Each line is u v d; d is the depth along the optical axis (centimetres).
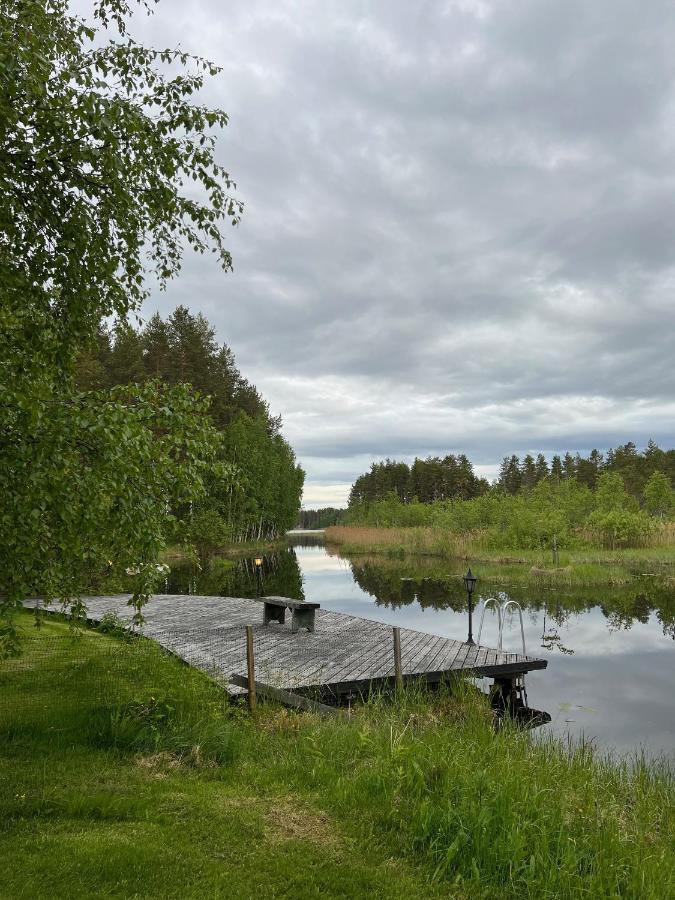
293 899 327
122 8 650
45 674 736
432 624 1606
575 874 361
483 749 562
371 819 430
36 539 470
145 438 446
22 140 448
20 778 453
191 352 4094
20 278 468
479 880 358
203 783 477
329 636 1155
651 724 845
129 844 365
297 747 570
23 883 319
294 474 6419
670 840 428
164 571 543
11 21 484
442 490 8500
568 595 2056
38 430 423
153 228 615
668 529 3444
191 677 720
